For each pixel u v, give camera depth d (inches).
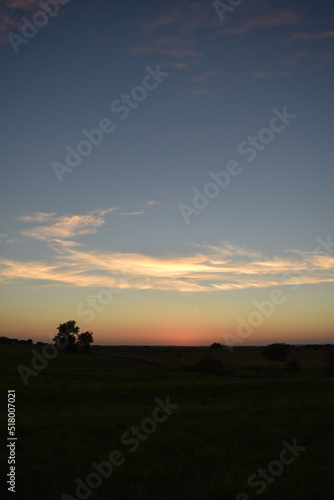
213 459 407.2
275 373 2193.7
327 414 666.2
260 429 553.0
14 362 2237.9
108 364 2411.4
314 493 308.8
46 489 327.6
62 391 981.2
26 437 517.7
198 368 2156.7
